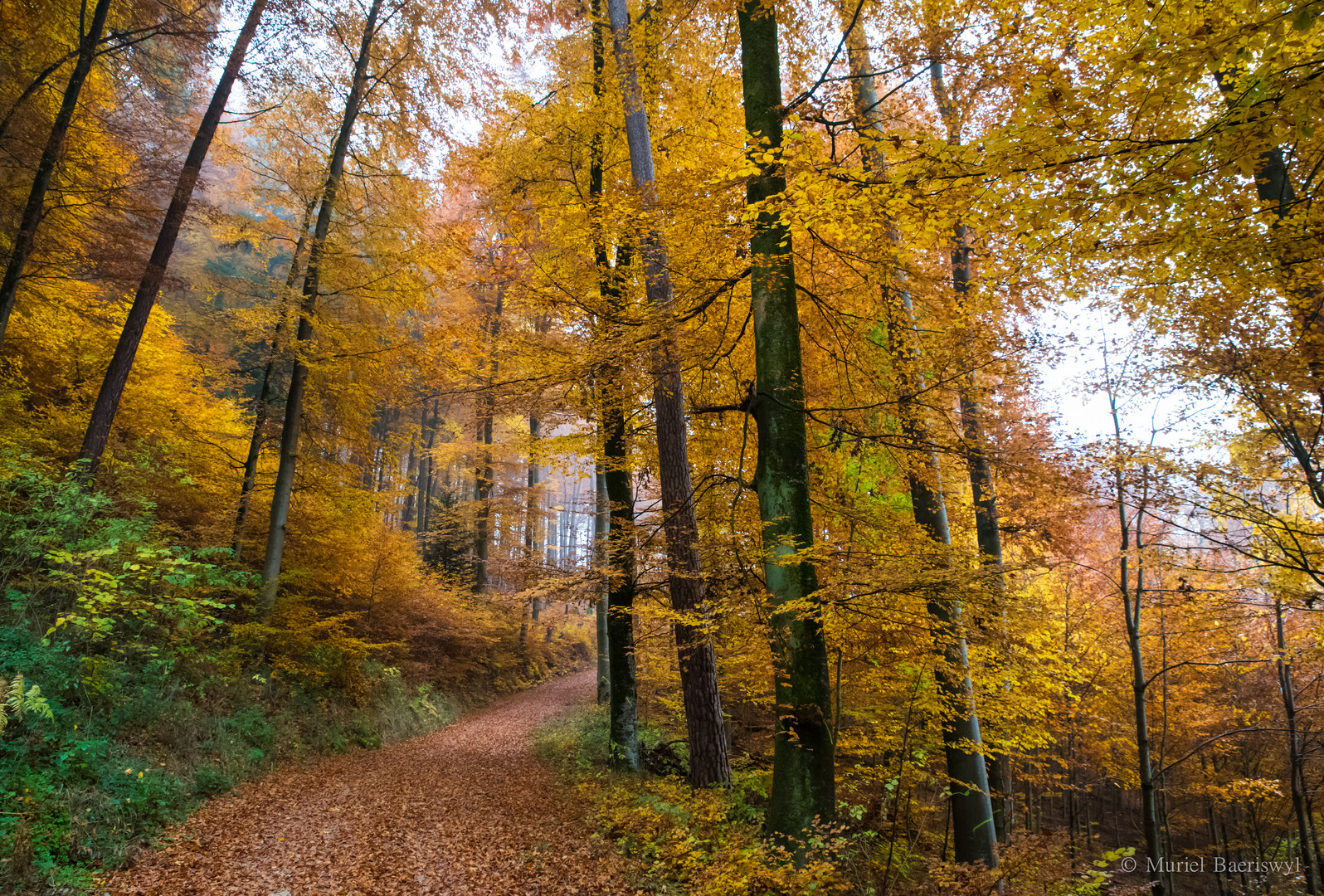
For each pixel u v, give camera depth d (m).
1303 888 10.96
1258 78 2.65
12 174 7.28
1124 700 10.50
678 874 4.65
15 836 3.77
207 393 11.53
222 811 5.74
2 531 5.34
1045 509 7.06
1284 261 3.34
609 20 7.51
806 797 4.67
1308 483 5.07
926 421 5.65
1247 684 10.84
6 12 7.29
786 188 3.95
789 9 6.04
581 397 6.34
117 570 6.03
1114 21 3.21
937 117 6.05
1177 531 7.25
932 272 5.91
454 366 7.14
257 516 11.06
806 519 5.23
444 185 11.17
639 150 6.68
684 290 6.22
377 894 4.46
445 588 17.06
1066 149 2.95
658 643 8.79
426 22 10.85
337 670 10.45
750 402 5.73
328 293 10.43
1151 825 7.23
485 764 9.19
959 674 5.57
